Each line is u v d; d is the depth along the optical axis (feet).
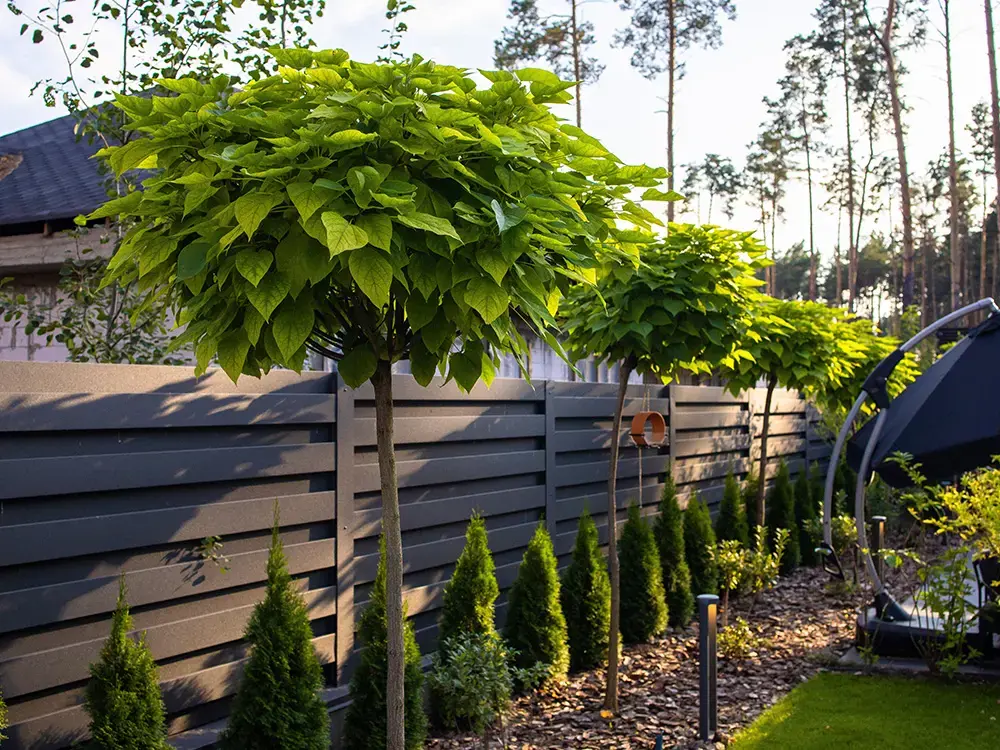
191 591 13.14
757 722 17.30
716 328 17.66
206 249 7.67
